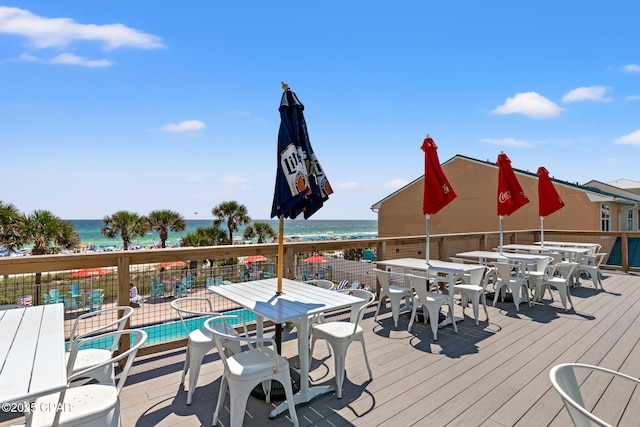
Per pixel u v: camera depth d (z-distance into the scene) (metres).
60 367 1.37
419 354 3.20
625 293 5.66
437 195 4.57
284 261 4.00
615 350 3.27
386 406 2.32
